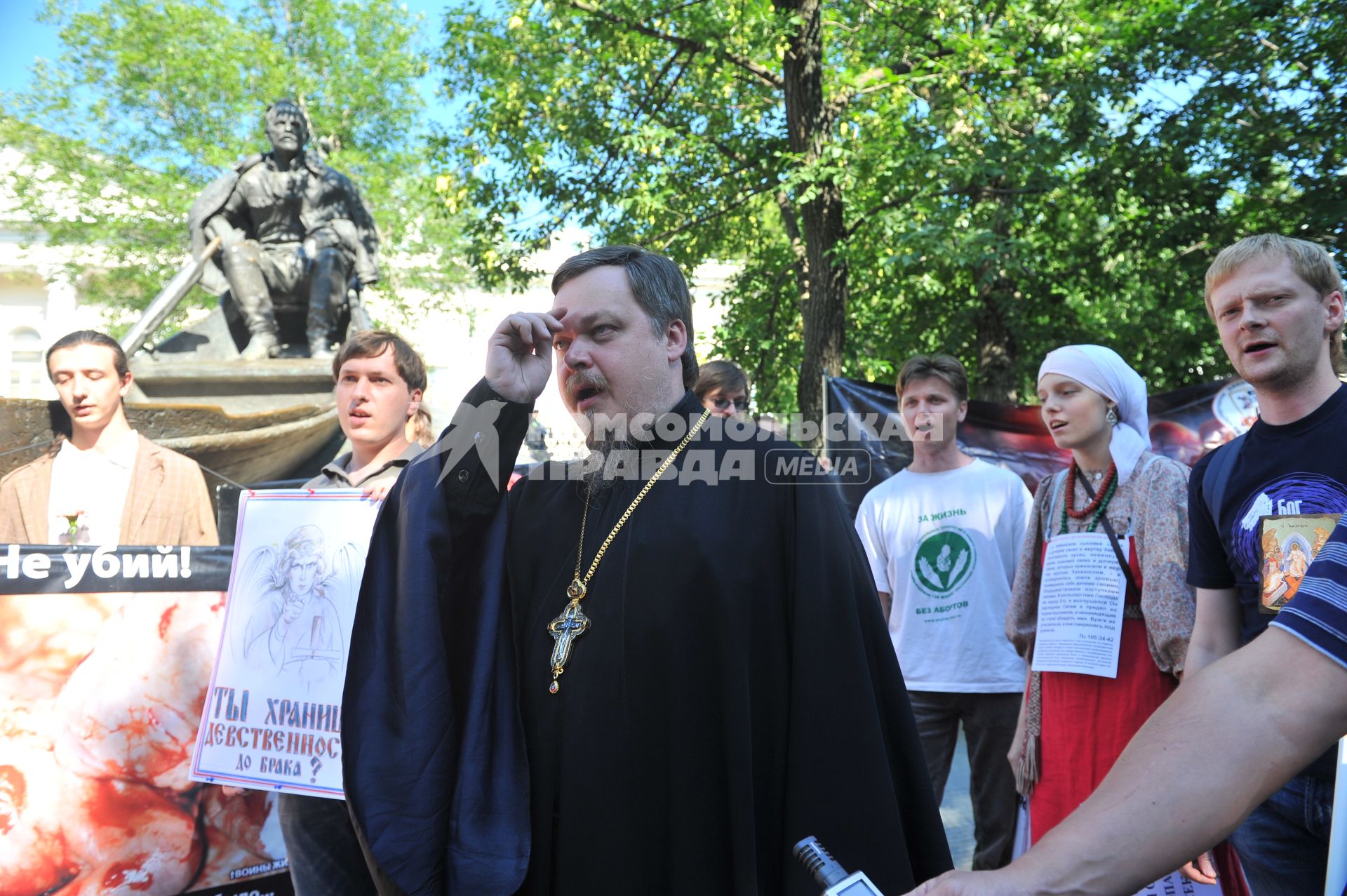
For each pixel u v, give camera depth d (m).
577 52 12.40
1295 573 2.33
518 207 12.85
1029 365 13.68
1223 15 11.27
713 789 1.82
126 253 21.19
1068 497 3.21
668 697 1.86
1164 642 2.82
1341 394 2.40
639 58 12.04
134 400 6.41
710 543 1.92
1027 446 6.23
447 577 1.98
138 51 21.11
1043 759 3.08
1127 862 0.94
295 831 2.82
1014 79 11.16
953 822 5.09
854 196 12.12
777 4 10.53
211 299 20.75
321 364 6.88
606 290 2.09
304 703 2.69
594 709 1.89
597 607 1.96
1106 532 3.06
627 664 1.89
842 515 1.99
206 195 7.45
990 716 3.86
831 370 10.78
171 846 2.94
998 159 10.66
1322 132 11.30
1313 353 2.40
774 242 15.15
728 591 1.88
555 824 1.88
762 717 1.88
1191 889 2.63
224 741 2.76
